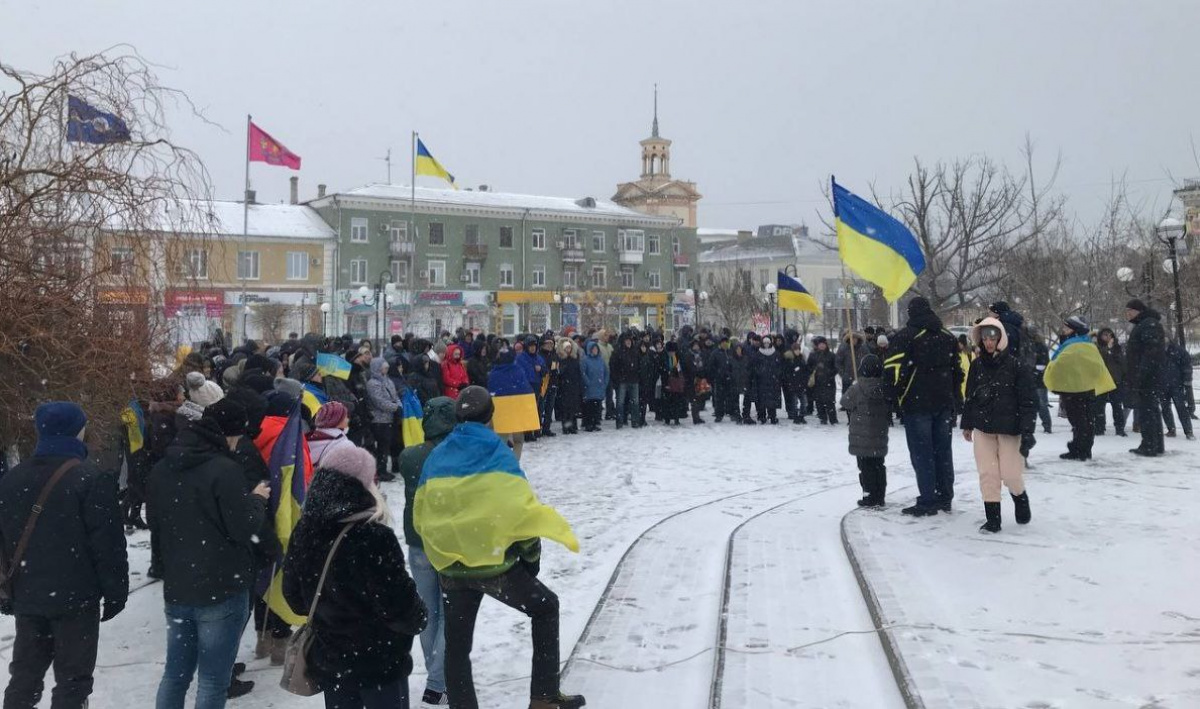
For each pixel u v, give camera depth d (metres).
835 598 5.64
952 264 20.67
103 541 3.97
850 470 11.70
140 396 6.69
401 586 3.34
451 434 4.07
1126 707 3.59
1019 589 5.27
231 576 3.98
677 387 17.16
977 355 6.96
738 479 11.09
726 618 5.28
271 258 52.84
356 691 3.34
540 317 63.12
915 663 4.18
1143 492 8.20
